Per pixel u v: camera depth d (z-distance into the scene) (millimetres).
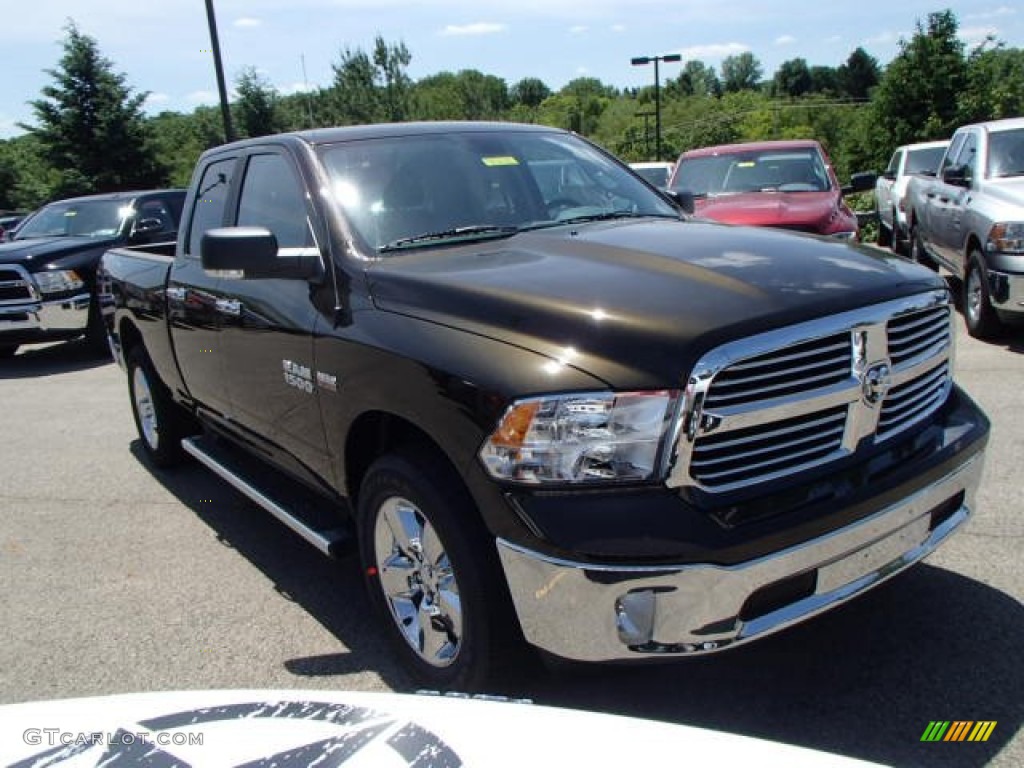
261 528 4891
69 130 31531
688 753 1369
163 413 5723
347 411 3244
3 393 9148
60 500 5555
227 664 3457
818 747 2682
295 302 3588
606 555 2361
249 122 33438
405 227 3623
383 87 40781
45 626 3877
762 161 10742
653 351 2424
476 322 2770
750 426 2482
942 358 3098
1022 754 2598
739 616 2471
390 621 3238
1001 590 3512
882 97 27109
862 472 2695
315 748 1420
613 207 4191
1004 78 27125
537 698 2838
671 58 31250
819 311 2586
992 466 4781
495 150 4156
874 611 3422
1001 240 7414
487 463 2549
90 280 10484
